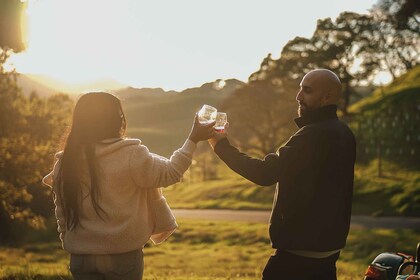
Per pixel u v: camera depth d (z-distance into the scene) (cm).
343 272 2516
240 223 5606
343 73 9050
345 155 434
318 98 438
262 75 8800
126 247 374
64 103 3094
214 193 7856
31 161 2897
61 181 380
